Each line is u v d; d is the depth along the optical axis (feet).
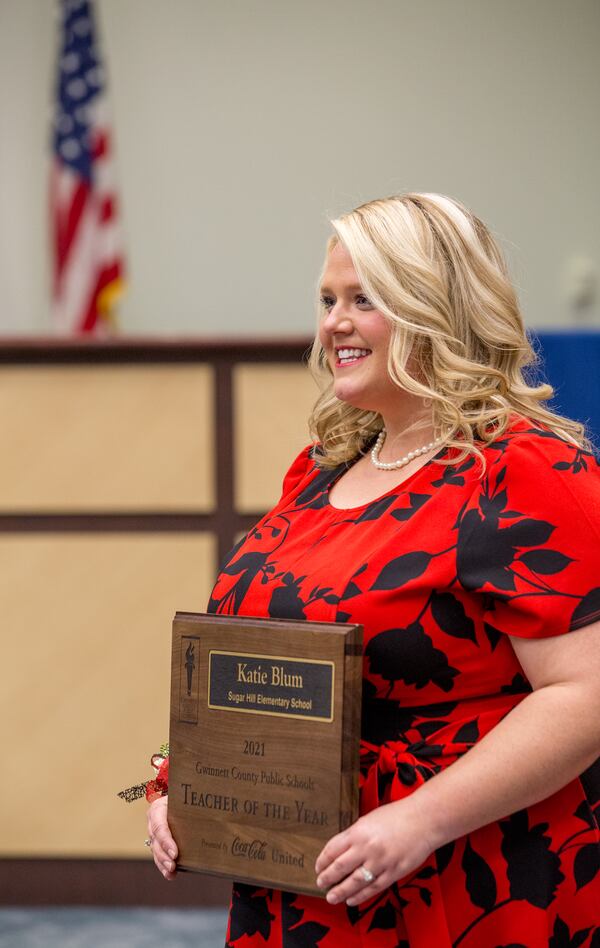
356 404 5.60
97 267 19.29
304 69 20.27
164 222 20.34
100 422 12.73
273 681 4.94
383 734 5.06
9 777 12.76
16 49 20.15
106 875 12.86
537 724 4.63
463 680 4.96
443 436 5.21
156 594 12.73
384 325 5.33
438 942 4.79
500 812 4.62
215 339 12.53
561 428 5.35
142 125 20.29
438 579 4.86
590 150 20.27
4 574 12.77
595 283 20.25
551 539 4.77
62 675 12.75
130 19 20.22
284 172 20.30
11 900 12.89
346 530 5.37
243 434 12.66
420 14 20.25
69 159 19.35
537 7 20.22
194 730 5.19
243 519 12.69
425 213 5.43
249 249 20.34
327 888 4.64
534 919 4.83
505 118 20.29
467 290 5.36
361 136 20.29
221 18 20.22
